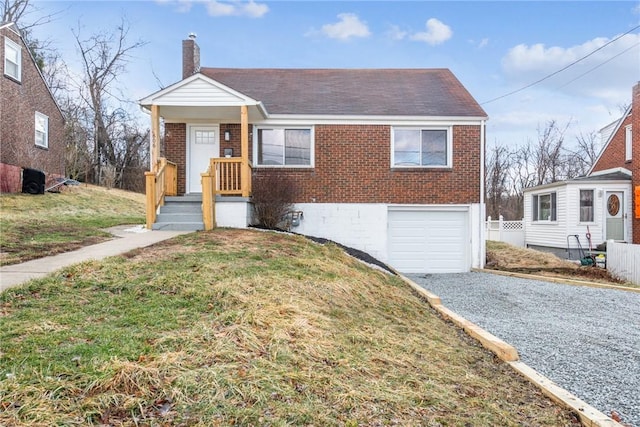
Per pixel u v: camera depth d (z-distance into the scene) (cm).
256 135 1250
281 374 304
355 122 1246
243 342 345
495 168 3703
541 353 509
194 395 263
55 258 657
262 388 281
